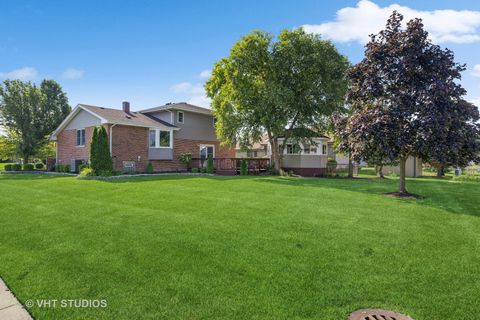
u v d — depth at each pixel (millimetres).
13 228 5500
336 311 2750
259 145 31469
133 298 2998
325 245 4453
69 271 3643
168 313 2730
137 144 19297
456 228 5379
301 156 22422
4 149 25531
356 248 4332
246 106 18406
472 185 12672
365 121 8695
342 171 25375
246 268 3666
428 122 7883
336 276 3443
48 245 4574
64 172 19719
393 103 8742
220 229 5273
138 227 5465
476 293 3059
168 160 21203
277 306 2828
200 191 9820
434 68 8680
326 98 18219
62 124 21125
